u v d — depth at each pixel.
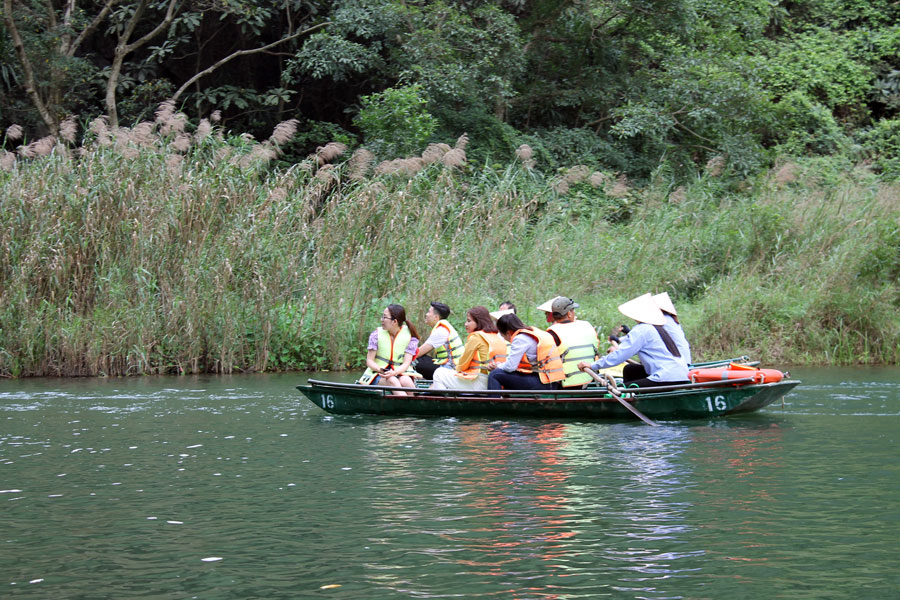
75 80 25.41
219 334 16.38
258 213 16.88
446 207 18.38
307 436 9.35
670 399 10.12
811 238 20.42
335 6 26.80
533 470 7.45
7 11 23.09
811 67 31.08
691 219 21.73
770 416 10.59
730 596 4.45
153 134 18.11
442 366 11.82
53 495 6.68
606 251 19.41
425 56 24.30
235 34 28.67
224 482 7.09
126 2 27.47
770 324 18.55
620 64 28.33
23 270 15.81
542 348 10.76
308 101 30.23
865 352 18.23
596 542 5.36
